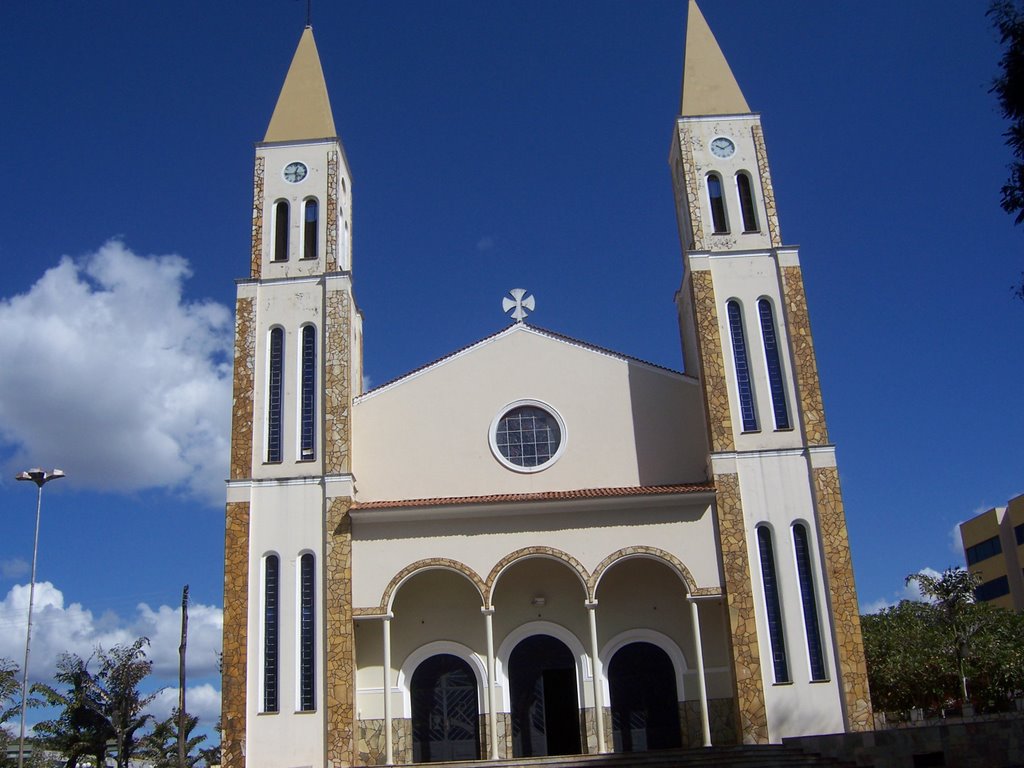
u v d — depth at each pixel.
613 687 31.55
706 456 32.44
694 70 36.91
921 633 46.97
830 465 31.27
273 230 34.75
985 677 44.78
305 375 32.97
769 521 30.84
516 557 30.47
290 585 30.36
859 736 26.02
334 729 28.73
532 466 33.00
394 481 32.94
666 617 31.92
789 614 29.91
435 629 31.91
